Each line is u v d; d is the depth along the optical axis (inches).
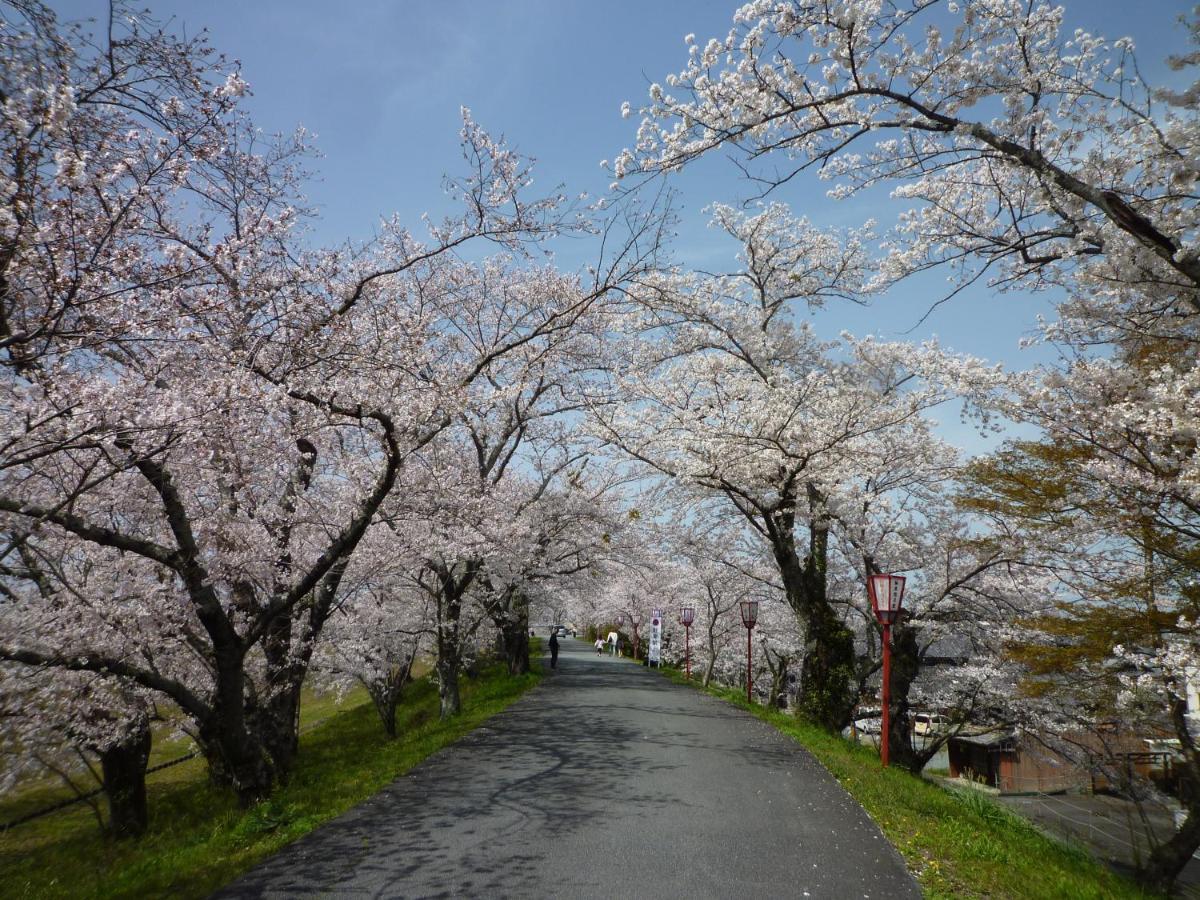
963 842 247.0
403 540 524.7
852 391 555.2
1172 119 234.2
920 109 249.8
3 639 338.3
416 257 366.0
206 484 363.9
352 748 585.0
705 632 1196.5
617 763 370.0
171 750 697.6
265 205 335.9
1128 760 490.3
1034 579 541.3
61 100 197.8
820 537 613.0
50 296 215.6
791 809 287.3
